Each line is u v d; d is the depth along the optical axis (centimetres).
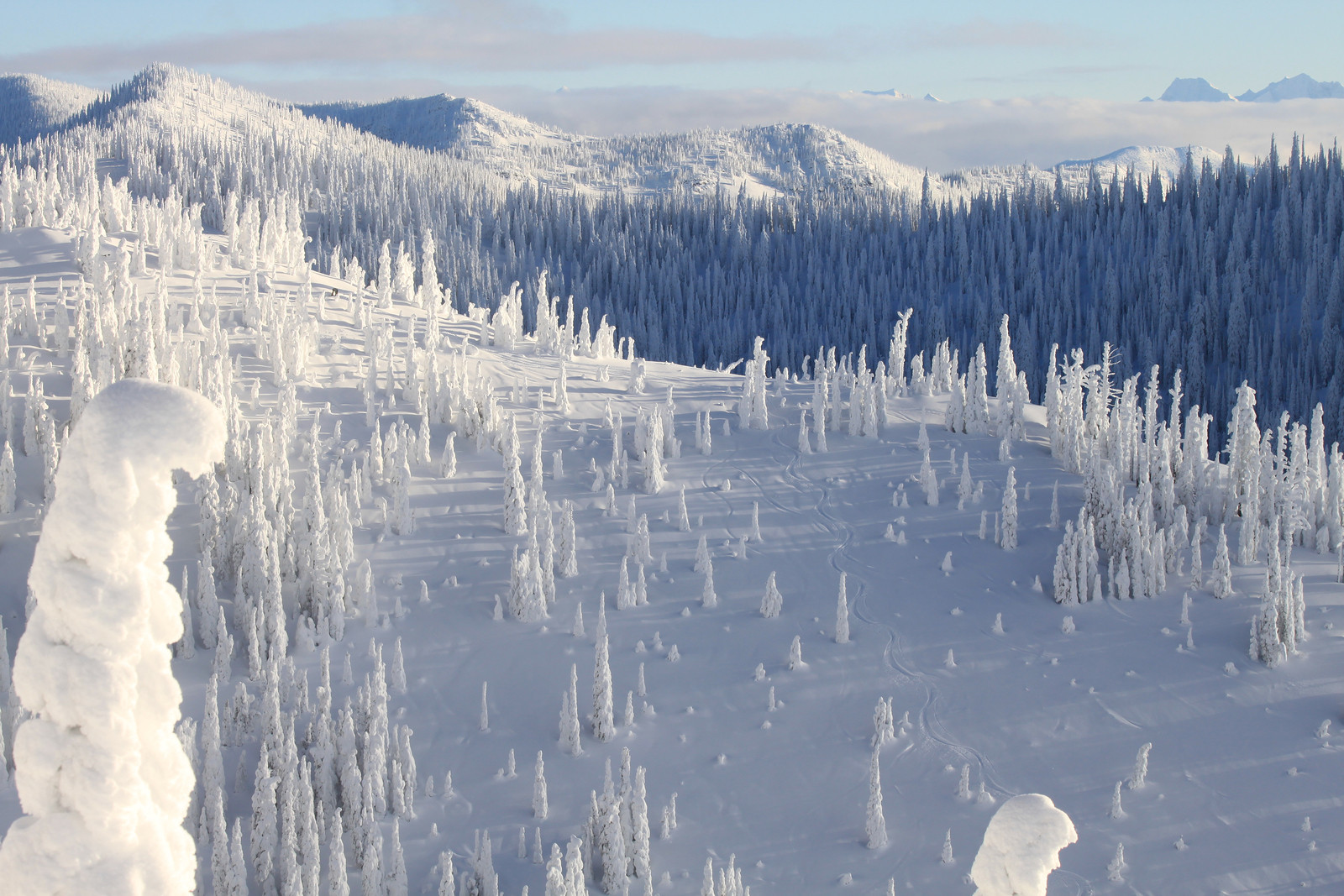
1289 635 5947
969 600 6588
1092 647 6134
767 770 5125
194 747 4006
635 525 6975
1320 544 7206
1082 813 4894
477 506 6894
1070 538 6525
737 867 4481
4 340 6350
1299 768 5128
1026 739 5384
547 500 7125
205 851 3944
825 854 4569
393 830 3944
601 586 6488
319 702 4531
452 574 6306
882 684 5791
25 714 3794
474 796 4759
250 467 5975
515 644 5850
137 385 577
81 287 7244
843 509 7506
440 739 5122
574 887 3753
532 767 4984
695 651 6009
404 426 6662
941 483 7831
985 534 7200
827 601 6531
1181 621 6328
